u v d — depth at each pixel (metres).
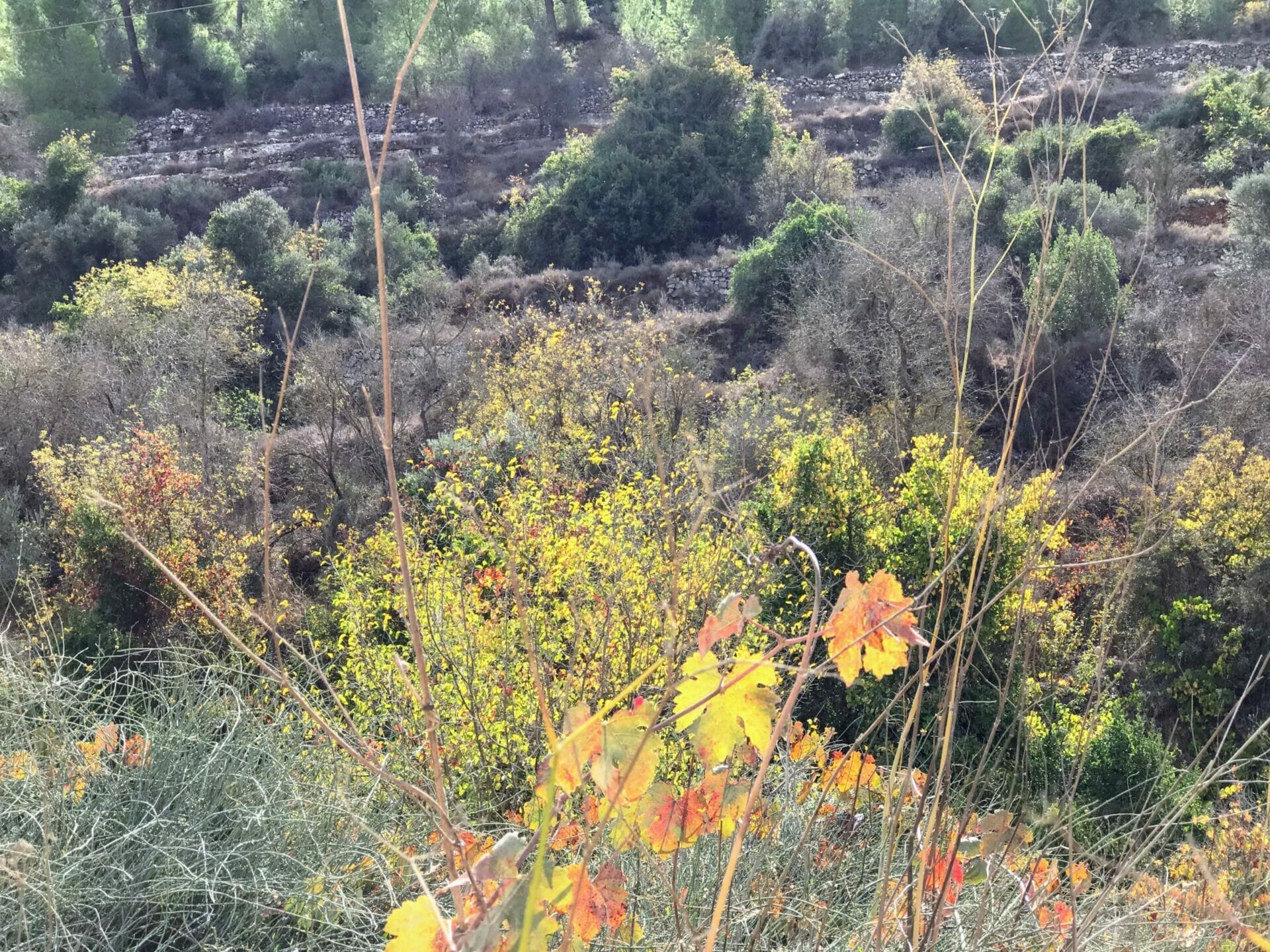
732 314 21.78
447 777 3.29
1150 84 30.39
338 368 16.70
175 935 2.32
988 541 1.43
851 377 15.52
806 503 9.22
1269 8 34.16
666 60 29.11
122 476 12.18
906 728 1.40
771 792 2.34
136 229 26.88
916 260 14.60
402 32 35.94
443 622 4.88
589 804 1.45
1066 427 13.22
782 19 37.28
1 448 15.53
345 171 30.72
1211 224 20.94
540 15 41.03
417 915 1.00
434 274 24.88
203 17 39.00
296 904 2.28
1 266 26.98
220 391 18.11
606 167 27.17
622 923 1.57
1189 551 9.20
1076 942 1.51
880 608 1.12
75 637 7.25
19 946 2.01
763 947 1.68
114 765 2.93
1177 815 1.62
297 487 15.84
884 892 1.39
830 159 27.88
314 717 0.93
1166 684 9.23
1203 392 12.07
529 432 13.51
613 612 3.96
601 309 20.89
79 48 34.59
